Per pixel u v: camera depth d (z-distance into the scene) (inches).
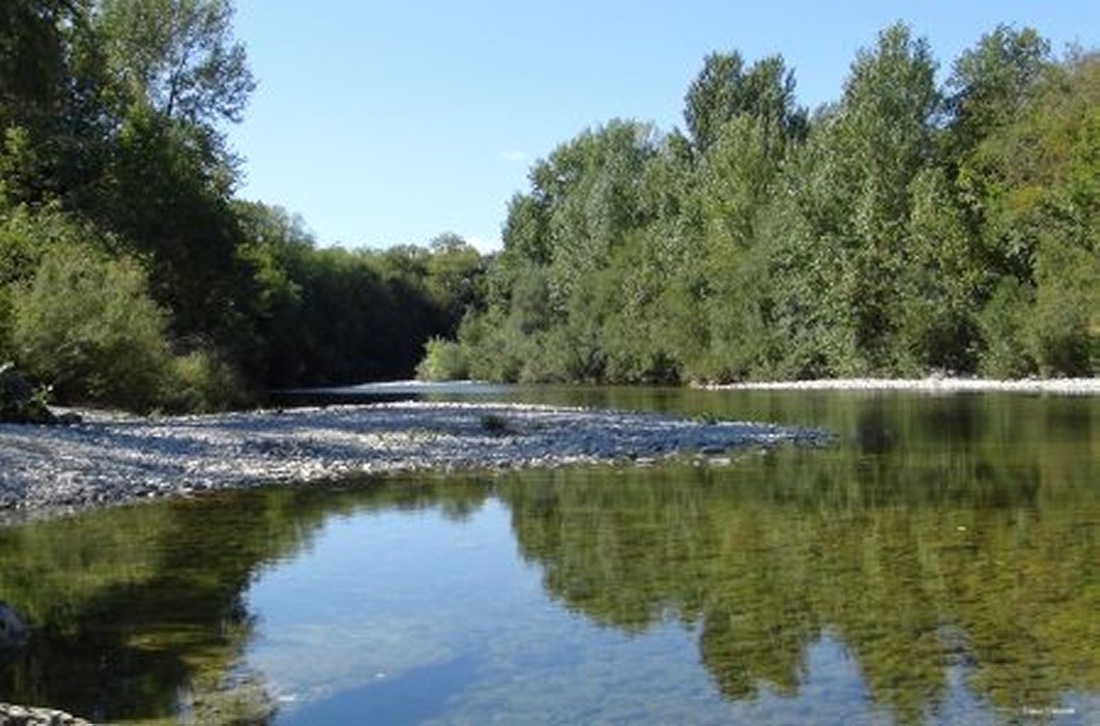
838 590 381.4
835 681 280.5
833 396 1957.4
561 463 844.6
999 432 1027.3
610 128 4259.4
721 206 3053.6
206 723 262.5
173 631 351.3
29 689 290.7
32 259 1451.8
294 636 343.9
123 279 1505.9
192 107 2079.2
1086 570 400.8
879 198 2608.3
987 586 379.6
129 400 1459.2
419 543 508.7
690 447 958.4
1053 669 283.9
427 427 1166.3
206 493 687.1
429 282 5128.0
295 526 560.7
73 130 1806.1
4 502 625.9
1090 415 1221.7
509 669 303.4
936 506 572.4
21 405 1023.0
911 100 2682.1
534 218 4306.1
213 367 1765.5
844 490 648.4
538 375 3602.4
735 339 2847.0
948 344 2461.9
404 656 319.9
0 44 1184.2
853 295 2605.8
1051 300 2153.1
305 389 3171.8
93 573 444.5
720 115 3577.8
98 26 1835.6
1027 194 2402.8
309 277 4104.3
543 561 457.7
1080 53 2573.8
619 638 331.0
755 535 500.7
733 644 319.3
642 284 3240.7
